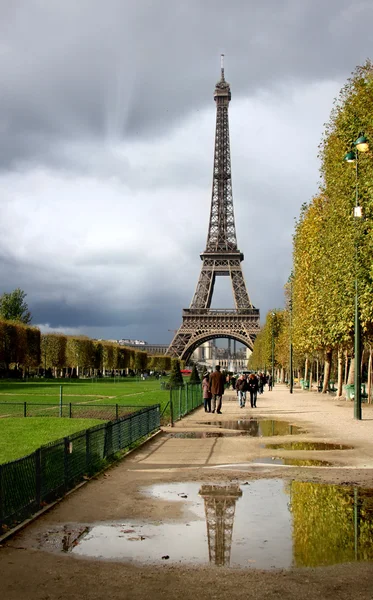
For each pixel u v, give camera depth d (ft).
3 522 52.90
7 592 40.32
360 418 166.50
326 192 232.73
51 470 65.41
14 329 514.27
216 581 42.29
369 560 46.47
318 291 249.34
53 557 46.96
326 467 86.53
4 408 205.16
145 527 55.16
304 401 271.69
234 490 70.54
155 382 545.44
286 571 44.16
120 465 89.61
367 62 201.98
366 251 173.99
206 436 129.59
